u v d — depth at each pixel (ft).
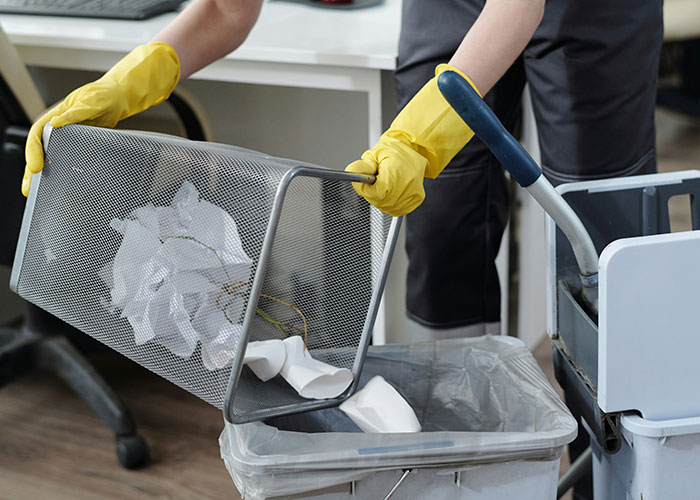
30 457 5.08
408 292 4.55
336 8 5.18
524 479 2.74
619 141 3.79
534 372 3.12
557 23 3.60
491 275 4.39
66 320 3.14
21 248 3.28
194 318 2.72
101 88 3.29
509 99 4.13
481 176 4.10
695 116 10.23
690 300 2.56
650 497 2.73
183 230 2.72
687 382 2.66
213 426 5.35
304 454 2.54
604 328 2.58
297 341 2.99
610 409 2.67
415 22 3.91
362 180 2.62
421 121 2.80
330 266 3.08
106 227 2.95
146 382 5.83
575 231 2.68
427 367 3.32
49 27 4.94
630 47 3.62
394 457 2.57
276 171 2.50
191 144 2.81
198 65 3.69
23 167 4.49
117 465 5.00
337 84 4.34
